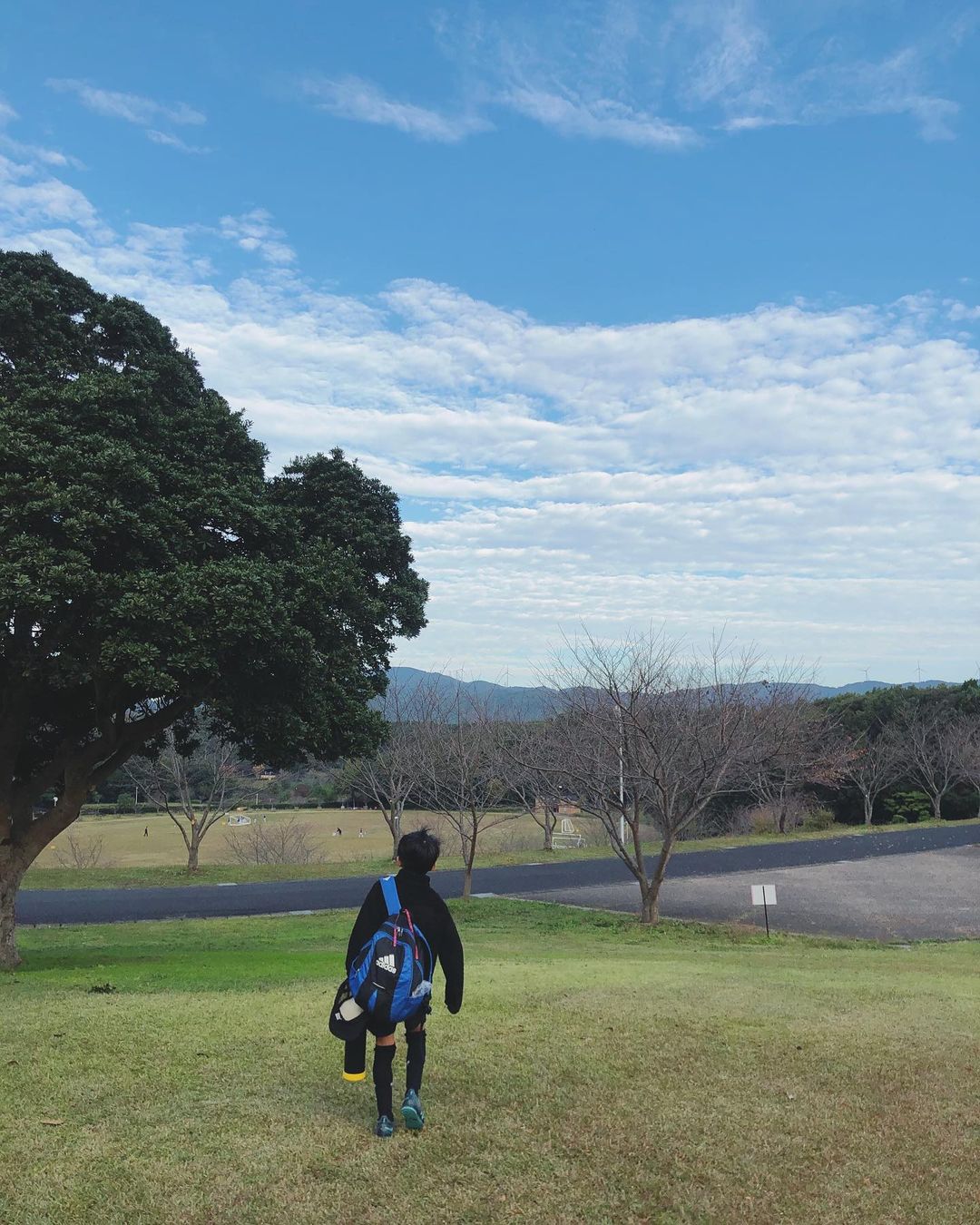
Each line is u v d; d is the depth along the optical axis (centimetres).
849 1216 375
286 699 1295
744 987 906
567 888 2694
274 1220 360
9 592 1007
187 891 2706
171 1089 503
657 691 2091
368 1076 534
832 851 3484
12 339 1212
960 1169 422
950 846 3600
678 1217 372
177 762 3225
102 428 1140
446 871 3162
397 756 3212
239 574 1134
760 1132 461
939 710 4956
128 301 1331
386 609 1469
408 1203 375
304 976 1068
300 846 3944
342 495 1459
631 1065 565
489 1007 741
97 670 1166
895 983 997
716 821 4984
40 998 820
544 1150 431
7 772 1356
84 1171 397
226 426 1295
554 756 2214
